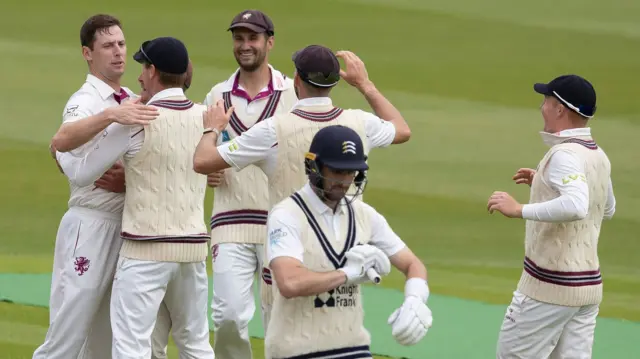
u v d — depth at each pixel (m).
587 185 21.55
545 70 64.44
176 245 21.25
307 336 16.70
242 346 24.75
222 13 70.62
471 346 29.05
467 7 75.94
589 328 22.86
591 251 22.44
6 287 33.06
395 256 17.00
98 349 23.11
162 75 21.34
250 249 24.45
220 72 59.12
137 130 20.86
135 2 72.00
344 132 16.42
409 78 61.78
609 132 55.25
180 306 22.12
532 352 22.77
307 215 16.53
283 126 19.97
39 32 65.44
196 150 20.14
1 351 26.78
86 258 21.78
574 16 75.44
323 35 67.88
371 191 46.31
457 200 45.75
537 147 52.16
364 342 17.05
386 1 75.88
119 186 21.81
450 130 54.09
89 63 22.36
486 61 65.44
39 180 46.12
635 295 36.09
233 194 24.38
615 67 65.75
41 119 52.28
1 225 41.34
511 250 41.12
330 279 15.88
